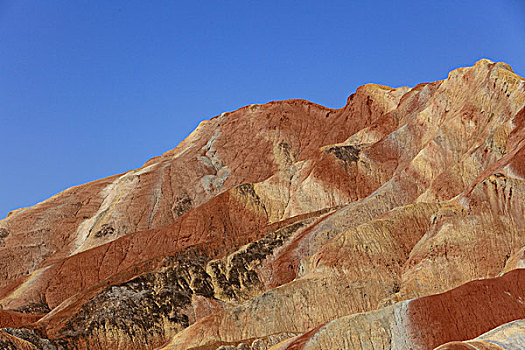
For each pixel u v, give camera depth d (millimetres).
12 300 105000
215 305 84625
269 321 72062
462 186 89188
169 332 81125
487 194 77625
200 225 115312
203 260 91562
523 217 74875
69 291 107750
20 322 90750
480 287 58938
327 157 118812
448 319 56656
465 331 55812
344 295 73750
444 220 77312
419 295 70750
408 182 99375
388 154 116812
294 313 72875
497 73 105250
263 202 118625
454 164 95875
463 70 117125
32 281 109250
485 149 90688
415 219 82125
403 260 77750
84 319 80000
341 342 56031
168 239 114375
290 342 58375
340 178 114062
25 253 130000
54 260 128000
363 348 55750
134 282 85250
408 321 56906
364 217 92812
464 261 72875
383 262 76938
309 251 88500
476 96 105750
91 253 113625
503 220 75375
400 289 73312
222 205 118375
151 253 113062
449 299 58094
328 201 112250
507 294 58531
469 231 75188
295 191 117438
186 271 88750
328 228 90500
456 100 114125
